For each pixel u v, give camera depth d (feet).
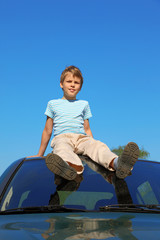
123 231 4.11
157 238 3.75
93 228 4.32
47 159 7.25
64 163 7.32
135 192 7.13
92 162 8.99
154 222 4.91
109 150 9.05
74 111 12.05
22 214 5.98
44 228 4.41
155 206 6.63
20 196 6.64
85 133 12.05
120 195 6.86
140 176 7.91
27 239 3.76
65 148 9.46
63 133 11.40
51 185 7.06
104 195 6.77
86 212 6.06
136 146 7.77
